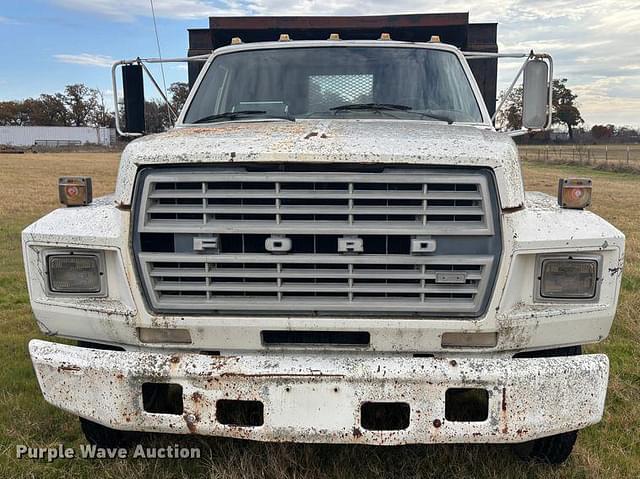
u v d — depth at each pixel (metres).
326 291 2.66
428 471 3.13
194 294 2.72
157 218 2.70
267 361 2.63
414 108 3.93
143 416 2.68
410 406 2.56
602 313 2.70
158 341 2.78
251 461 3.13
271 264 2.66
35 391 4.20
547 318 2.65
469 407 3.59
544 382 2.57
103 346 3.11
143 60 4.37
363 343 2.73
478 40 5.30
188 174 2.63
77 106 107.75
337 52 4.21
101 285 2.79
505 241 2.59
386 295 2.67
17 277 7.81
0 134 92.25
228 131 3.06
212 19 5.32
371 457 3.23
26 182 26.33
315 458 3.21
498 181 2.60
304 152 2.57
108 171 35.66
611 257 2.68
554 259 2.66
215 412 2.64
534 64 3.94
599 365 2.65
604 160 39.75
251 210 2.61
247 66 4.23
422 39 5.41
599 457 3.32
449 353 2.71
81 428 3.52
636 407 3.89
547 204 2.93
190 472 3.15
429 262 2.61
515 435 2.58
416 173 2.58
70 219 2.84
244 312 2.70
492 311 2.63
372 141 2.69
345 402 2.57
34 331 5.55
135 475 3.09
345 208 2.60
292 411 2.59
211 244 2.64
